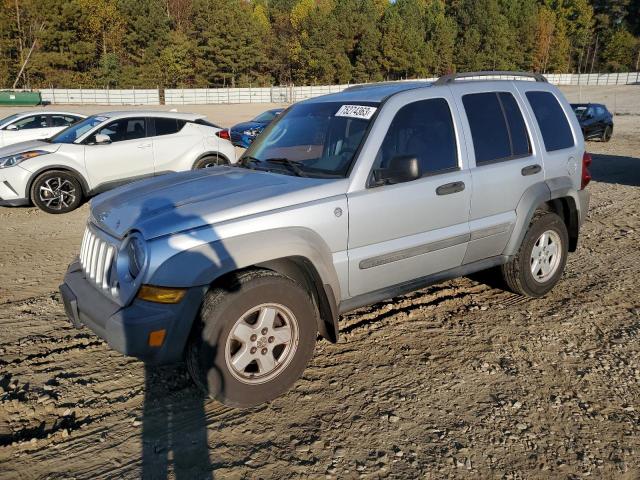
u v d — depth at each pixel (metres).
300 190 3.51
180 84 76.44
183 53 75.00
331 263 3.56
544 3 116.69
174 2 83.19
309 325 3.43
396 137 3.90
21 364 3.90
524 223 4.62
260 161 4.25
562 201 5.20
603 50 109.19
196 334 3.11
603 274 5.74
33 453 2.97
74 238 7.37
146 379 3.70
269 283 3.22
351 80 89.12
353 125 3.93
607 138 20.89
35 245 7.03
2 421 3.26
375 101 4.02
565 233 5.05
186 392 3.55
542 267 4.98
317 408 3.35
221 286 3.18
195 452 2.97
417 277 4.13
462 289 5.30
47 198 8.91
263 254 3.23
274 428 3.17
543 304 4.93
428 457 2.91
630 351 4.03
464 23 102.81
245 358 3.24
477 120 4.39
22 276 5.82
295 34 90.38
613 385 3.59
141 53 74.94
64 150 9.00
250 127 18.22
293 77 86.94
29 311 4.86
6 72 67.50
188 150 10.20
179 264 3.04
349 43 88.88
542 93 5.03
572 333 4.34
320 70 85.00
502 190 4.44
